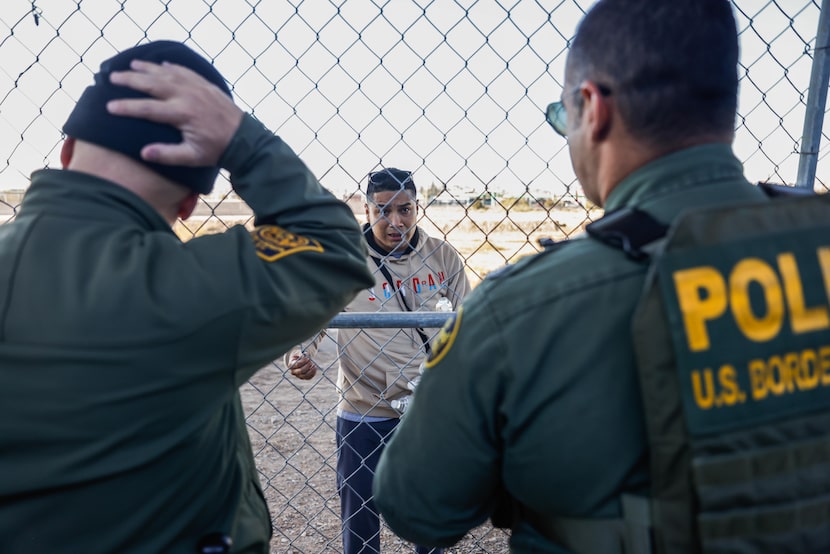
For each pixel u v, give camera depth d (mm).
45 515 829
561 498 844
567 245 911
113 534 852
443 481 925
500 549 3176
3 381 805
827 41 1800
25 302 820
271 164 958
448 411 902
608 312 819
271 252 915
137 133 889
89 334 810
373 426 2725
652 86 861
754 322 774
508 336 849
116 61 926
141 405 833
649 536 799
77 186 891
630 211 868
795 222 814
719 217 794
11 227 887
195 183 947
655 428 773
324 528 3570
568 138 989
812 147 1856
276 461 4641
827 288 798
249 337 875
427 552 2961
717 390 757
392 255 2785
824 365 792
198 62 972
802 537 776
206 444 928
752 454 759
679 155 881
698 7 867
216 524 961
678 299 765
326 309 960
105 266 839
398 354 2678
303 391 6434
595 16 917
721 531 754
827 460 789
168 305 833
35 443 815
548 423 828
